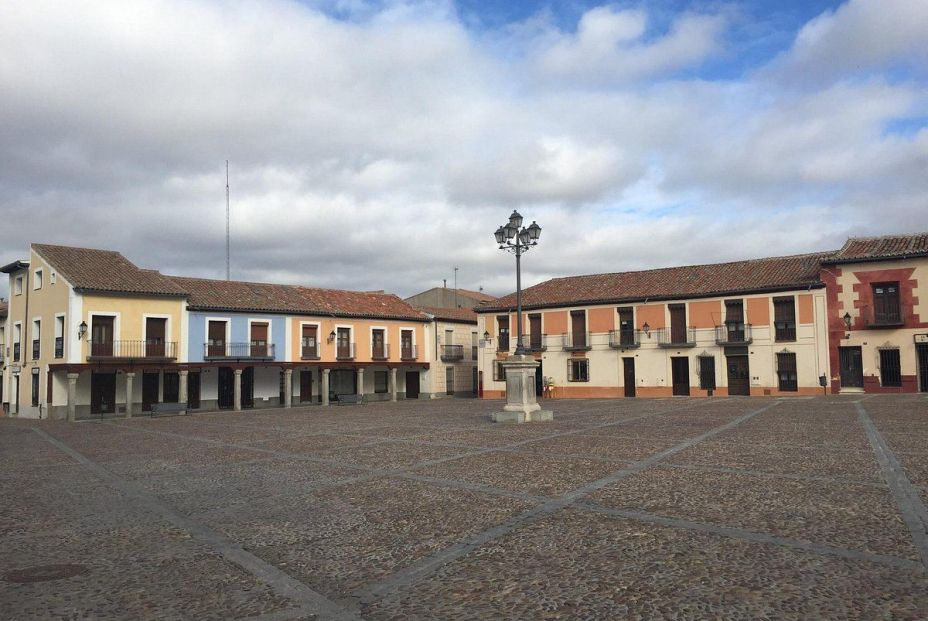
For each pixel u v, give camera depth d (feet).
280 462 39.73
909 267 100.42
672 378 119.75
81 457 46.62
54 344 102.12
